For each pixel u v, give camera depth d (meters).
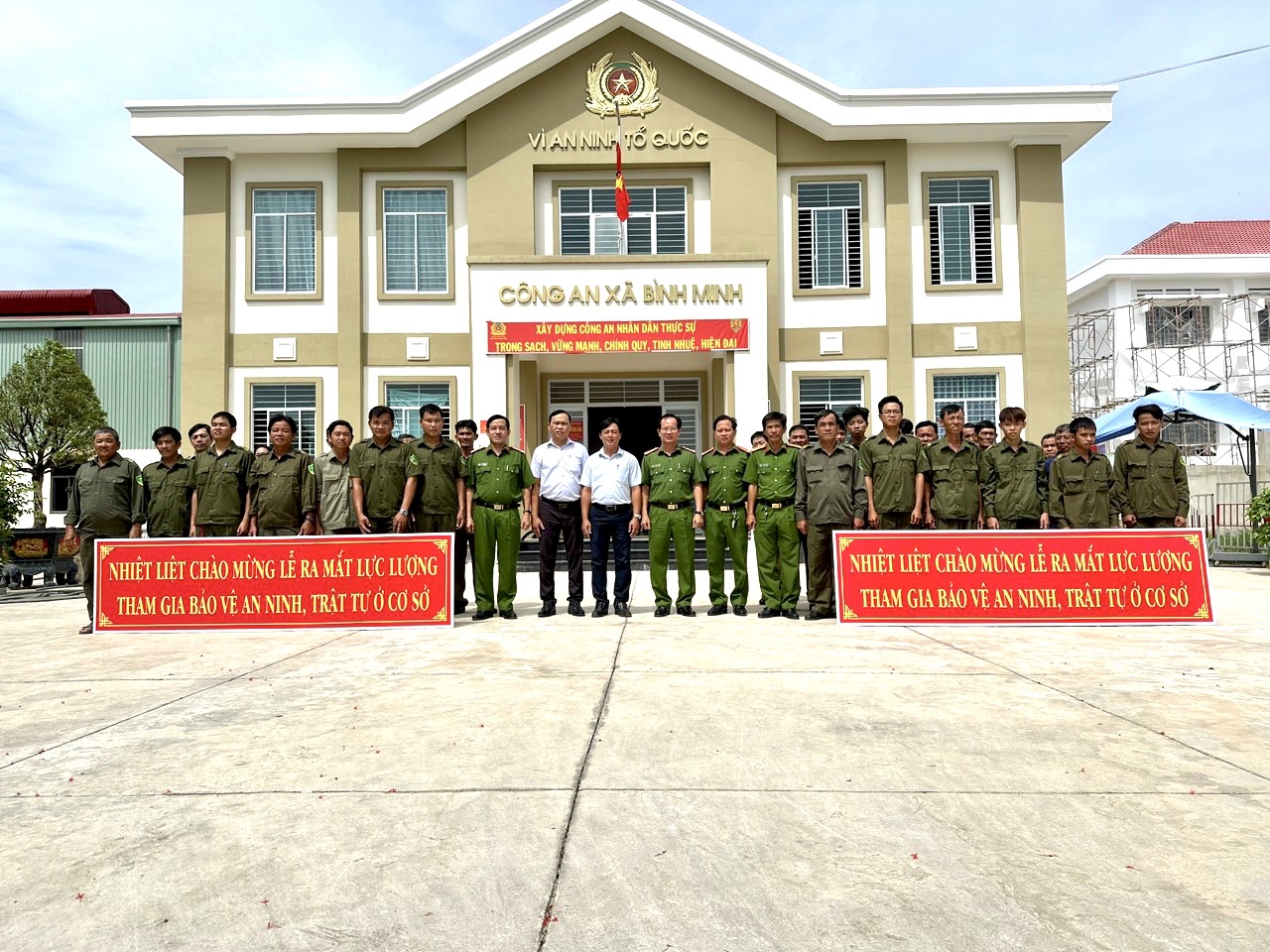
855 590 7.19
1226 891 2.37
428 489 7.84
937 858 2.59
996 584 7.12
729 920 2.23
